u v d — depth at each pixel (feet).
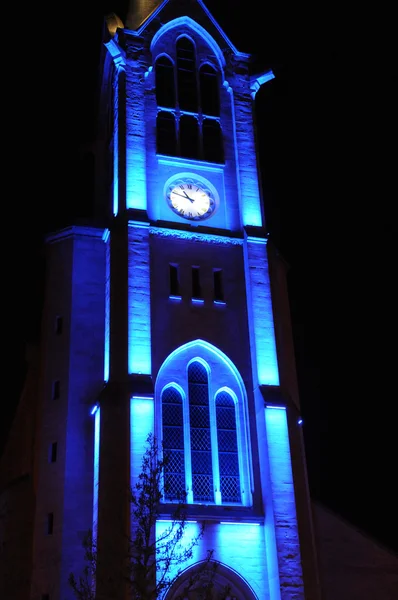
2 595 133.80
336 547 146.00
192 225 151.12
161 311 141.90
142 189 149.89
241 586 125.08
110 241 143.84
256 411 138.41
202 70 169.99
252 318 144.87
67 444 139.64
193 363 141.90
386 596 144.05
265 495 131.54
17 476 163.53
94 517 129.59
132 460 124.67
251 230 152.25
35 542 134.31
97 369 147.23
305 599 123.75
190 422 136.26
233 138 163.32
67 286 153.58
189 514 127.03
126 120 155.53
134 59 162.09
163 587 107.34
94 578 122.62
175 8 171.53
